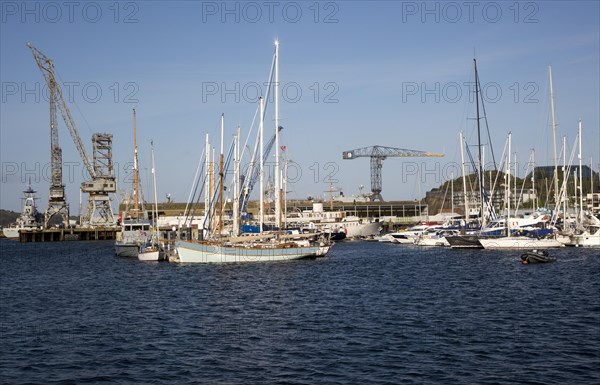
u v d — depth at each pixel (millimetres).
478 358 30219
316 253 88438
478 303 46469
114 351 33188
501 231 110688
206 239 86688
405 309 44500
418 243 137625
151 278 70438
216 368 29469
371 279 65125
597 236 101312
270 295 53125
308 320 40875
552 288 53781
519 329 36438
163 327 39531
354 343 33781
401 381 26922
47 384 27625
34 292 61938
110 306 49906
